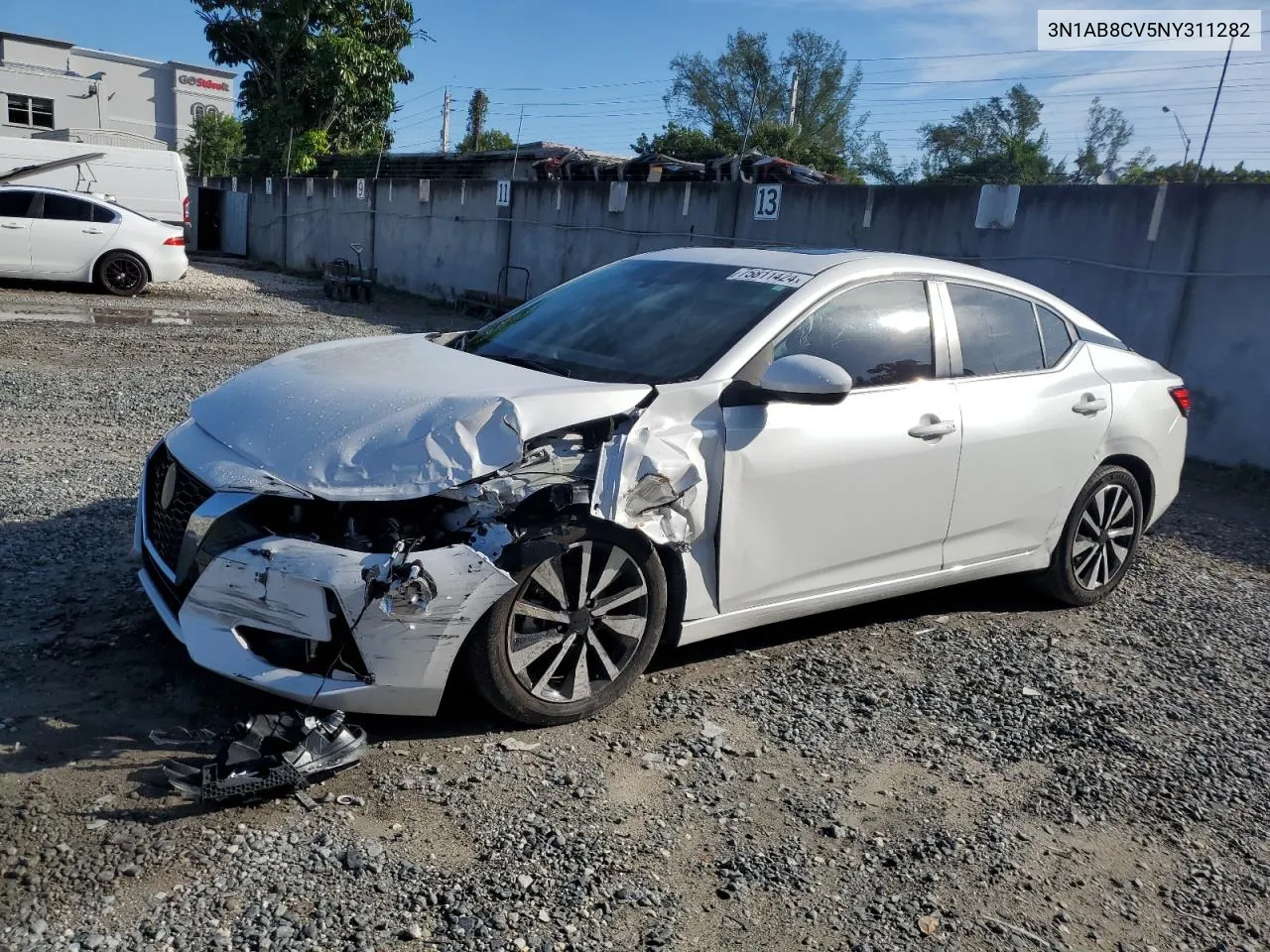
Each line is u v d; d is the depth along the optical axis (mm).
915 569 4652
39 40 39531
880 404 4344
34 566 4652
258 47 32250
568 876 2896
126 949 2447
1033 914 2990
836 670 4453
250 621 3254
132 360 10680
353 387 3789
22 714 3406
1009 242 11023
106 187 20906
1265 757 4082
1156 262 9820
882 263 4668
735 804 3365
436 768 3359
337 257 24641
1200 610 5738
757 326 4148
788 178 18094
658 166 19859
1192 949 2930
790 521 4105
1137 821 3545
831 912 2893
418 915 2676
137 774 3141
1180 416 5750
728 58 41469
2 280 17234
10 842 2773
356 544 3283
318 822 3008
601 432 3766
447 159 27672
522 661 3523
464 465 3328
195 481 3496
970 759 3844
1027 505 4992
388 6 33500
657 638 3857
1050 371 5156
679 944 2688
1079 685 4559
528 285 18234
